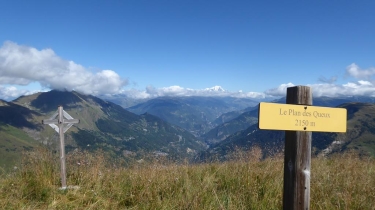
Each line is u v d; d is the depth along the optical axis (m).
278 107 1.55
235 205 2.53
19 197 2.76
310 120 1.61
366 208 2.43
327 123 1.65
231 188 2.97
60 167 3.28
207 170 3.63
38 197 2.81
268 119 1.53
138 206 2.65
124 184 3.14
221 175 3.42
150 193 2.83
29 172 3.32
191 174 3.50
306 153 1.60
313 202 2.53
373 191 2.74
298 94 1.60
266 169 3.43
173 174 3.35
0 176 3.19
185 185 2.96
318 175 3.27
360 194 2.71
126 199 2.83
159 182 3.04
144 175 3.26
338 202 2.46
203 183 3.05
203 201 2.61
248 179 3.10
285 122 1.56
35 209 2.52
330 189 2.83
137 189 3.00
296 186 1.59
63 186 3.17
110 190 3.04
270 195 2.71
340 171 3.55
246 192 2.83
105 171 3.54
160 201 2.64
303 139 1.60
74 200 2.73
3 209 2.46
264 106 1.53
